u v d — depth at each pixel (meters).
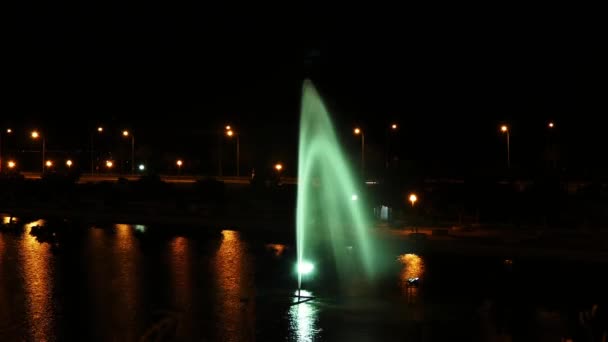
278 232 49.88
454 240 43.19
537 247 40.12
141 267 39.69
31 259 42.31
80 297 33.16
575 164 88.19
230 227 52.28
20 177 74.12
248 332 27.47
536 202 52.47
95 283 35.88
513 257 39.72
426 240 43.00
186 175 93.38
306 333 27.52
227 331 27.62
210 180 66.56
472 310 30.16
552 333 26.83
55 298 33.00
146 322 29.09
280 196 63.41
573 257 38.12
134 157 108.75
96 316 30.03
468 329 27.66
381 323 28.62
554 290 33.16
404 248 42.88
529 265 38.44
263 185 65.94
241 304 31.55
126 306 31.55
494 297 32.22
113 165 112.56
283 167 91.62
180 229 52.81
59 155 115.62
